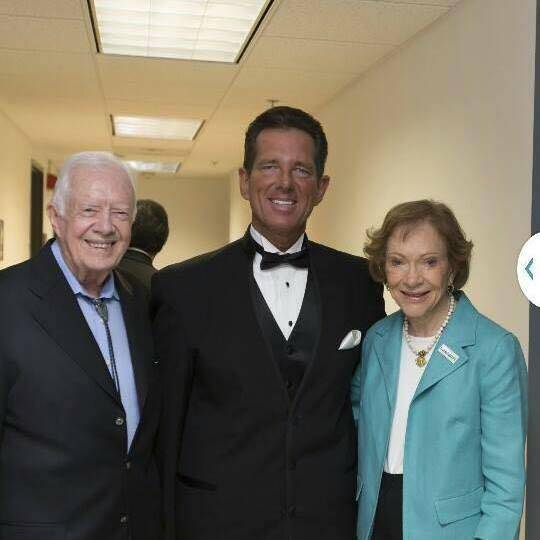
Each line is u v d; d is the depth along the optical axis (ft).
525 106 7.63
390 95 12.03
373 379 5.05
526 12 7.60
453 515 4.42
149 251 9.11
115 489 4.38
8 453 4.10
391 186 11.96
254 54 12.13
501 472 4.39
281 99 15.85
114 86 14.88
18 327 4.10
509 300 7.95
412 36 10.93
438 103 10.02
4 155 18.67
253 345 4.94
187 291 5.15
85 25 10.71
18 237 21.39
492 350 4.49
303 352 5.03
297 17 10.08
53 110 17.83
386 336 5.09
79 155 4.46
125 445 4.44
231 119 18.58
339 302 5.26
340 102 15.11
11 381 4.06
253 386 4.88
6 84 14.80
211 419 4.97
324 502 4.97
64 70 13.55
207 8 10.17
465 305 4.80
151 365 4.85
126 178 4.50
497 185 8.25
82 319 4.35
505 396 4.44
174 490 5.05
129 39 11.67
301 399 4.95
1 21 10.52
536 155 6.97
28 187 23.47
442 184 9.89
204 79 14.11
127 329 4.81
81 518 4.20
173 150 25.18
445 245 4.65
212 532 4.87
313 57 12.26
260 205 5.13
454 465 4.47
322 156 5.25
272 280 5.20
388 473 4.80
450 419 4.49
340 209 15.14
